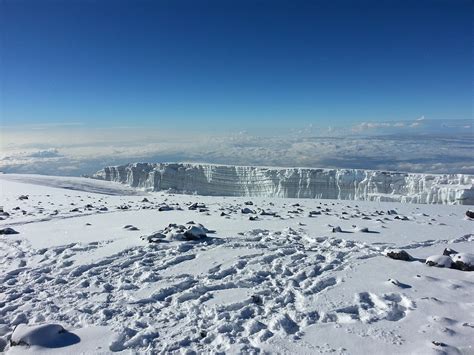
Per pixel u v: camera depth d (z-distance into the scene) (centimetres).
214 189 8081
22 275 1025
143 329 695
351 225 1642
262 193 7488
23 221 1838
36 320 751
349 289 848
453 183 5038
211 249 1191
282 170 7362
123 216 1981
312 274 959
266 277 955
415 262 1033
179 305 800
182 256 1113
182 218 1847
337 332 660
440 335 629
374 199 5791
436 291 823
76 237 1414
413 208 2453
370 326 677
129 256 1136
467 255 989
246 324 699
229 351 607
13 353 615
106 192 5991
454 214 2127
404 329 659
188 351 609
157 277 960
